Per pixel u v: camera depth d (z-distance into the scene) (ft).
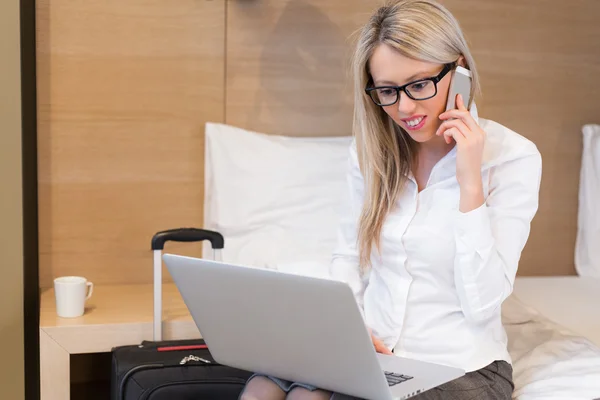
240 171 8.05
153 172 8.21
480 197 5.19
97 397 8.14
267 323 4.80
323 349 4.65
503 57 8.71
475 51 8.64
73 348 6.89
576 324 7.14
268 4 8.21
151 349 6.55
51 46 7.86
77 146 8.03
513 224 5.39
